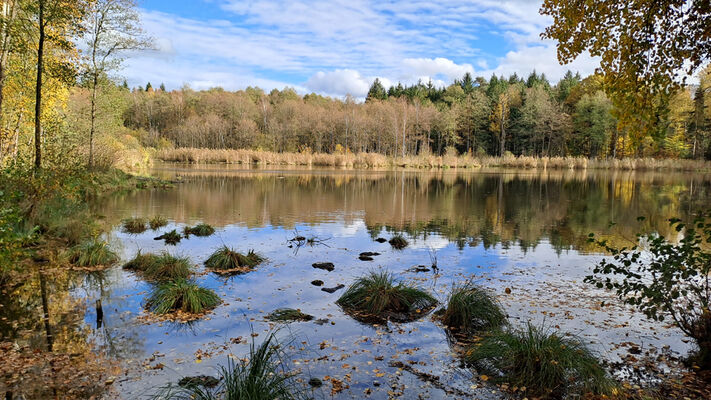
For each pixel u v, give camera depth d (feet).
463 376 14.52
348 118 241.96
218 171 135.64
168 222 45.93
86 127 82.74
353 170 159.22
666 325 18.88
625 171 156.35
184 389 12.89
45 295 22.03
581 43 16.65
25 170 38.58
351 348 16.61
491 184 102.58
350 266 29.09
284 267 28.60
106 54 75.00
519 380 13.96
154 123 276.62
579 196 75.72
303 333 17.95
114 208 55.06
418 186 95.76
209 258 29.25
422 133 256.52
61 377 13.96
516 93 265.34
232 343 16.88
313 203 64.03
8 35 43.65
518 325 18.76
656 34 15.30
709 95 68.85
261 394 11.73
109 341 16.85
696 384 13.82
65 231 33.76
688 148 165.99
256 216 51.29
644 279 25.96
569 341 15.56
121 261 28.89
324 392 13.39
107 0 71.00
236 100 276.62
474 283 25.27
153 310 20.25
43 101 60.90
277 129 247.09
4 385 13.34
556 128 210.38
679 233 40.73
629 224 46.80
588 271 28.17
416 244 36.76
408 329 18.56
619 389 13.29
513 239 39.11
